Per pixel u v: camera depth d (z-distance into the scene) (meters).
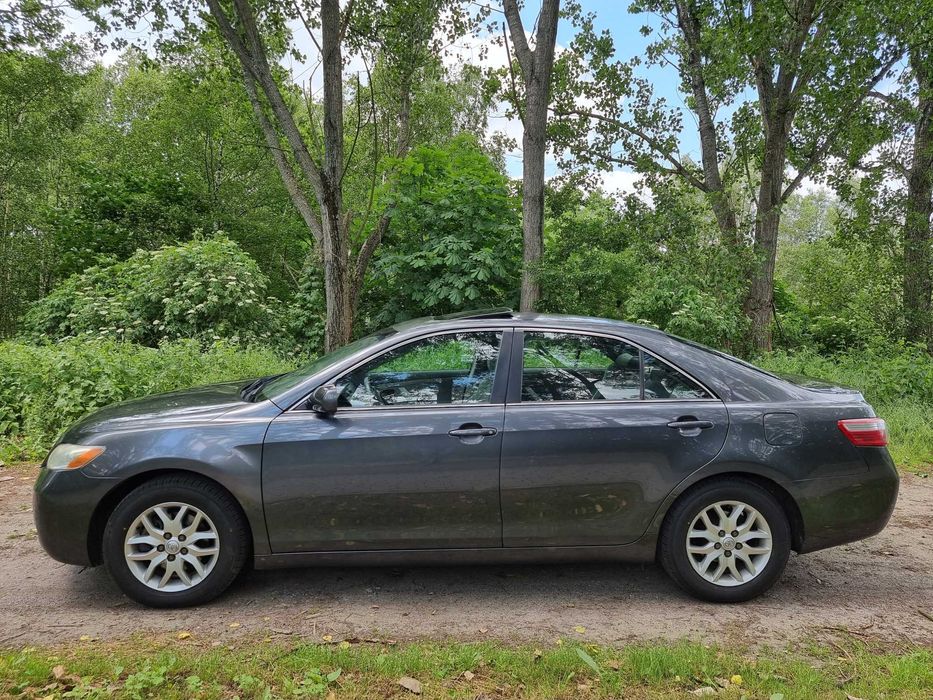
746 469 3.33
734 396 3.47
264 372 8.77
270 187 25.11
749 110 14.66
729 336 11.29
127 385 7.23
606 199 14.11
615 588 3.65
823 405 3.51
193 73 12.78
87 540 3.25
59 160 26.47
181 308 11.64
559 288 11.61
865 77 12.37
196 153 24.62
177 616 3.23
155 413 3.48
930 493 5.71
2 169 22.75
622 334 3.60
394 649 2.90
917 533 4.68
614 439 3.32
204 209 22.08
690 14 14.45
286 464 3.24
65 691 2.51
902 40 11.69
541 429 3.31
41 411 6.69
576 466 3.30
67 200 25.00
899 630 3.19
